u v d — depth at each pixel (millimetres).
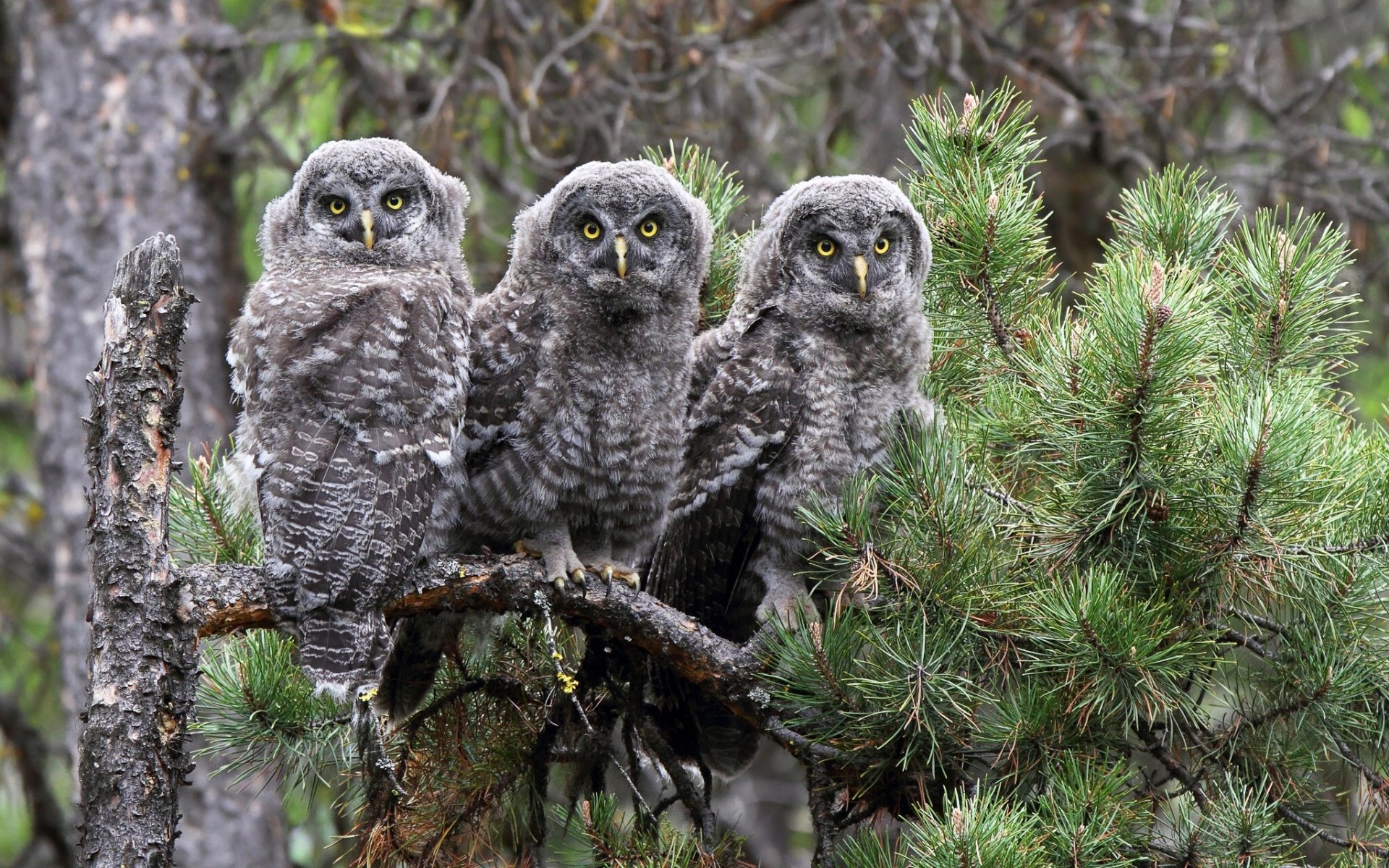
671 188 9734
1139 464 7898
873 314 10078
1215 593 8352
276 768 9375
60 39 17266
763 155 16703
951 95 16891
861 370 10164
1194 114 17516
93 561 7285
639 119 15938
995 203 9617
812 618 10023
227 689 8906
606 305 9516
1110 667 7918
